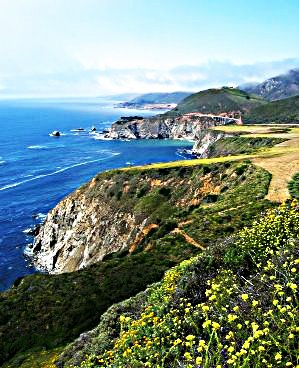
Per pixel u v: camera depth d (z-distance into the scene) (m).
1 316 32.34
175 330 8.20
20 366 25.38
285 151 71.75
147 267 33.72
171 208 63.97
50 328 29.45
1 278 67.50
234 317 5.74
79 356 14.86
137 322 9.87
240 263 10.93
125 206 72.19
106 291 31.98
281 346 5.12
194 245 35.09
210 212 42.88
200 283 10.87
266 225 12.87
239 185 53.06
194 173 68.19
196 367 5.64
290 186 43.03
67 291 33.88
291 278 7.05
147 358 7.58
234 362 5.14
